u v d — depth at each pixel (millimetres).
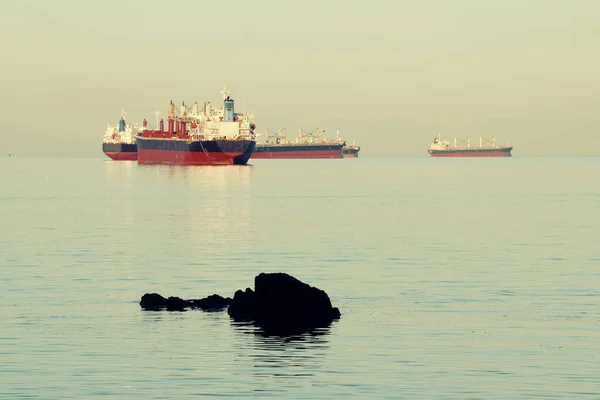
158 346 138000
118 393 115312
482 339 142500
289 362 129250
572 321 155750
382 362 129125
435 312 164125
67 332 147375
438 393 115312
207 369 125438
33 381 120062
